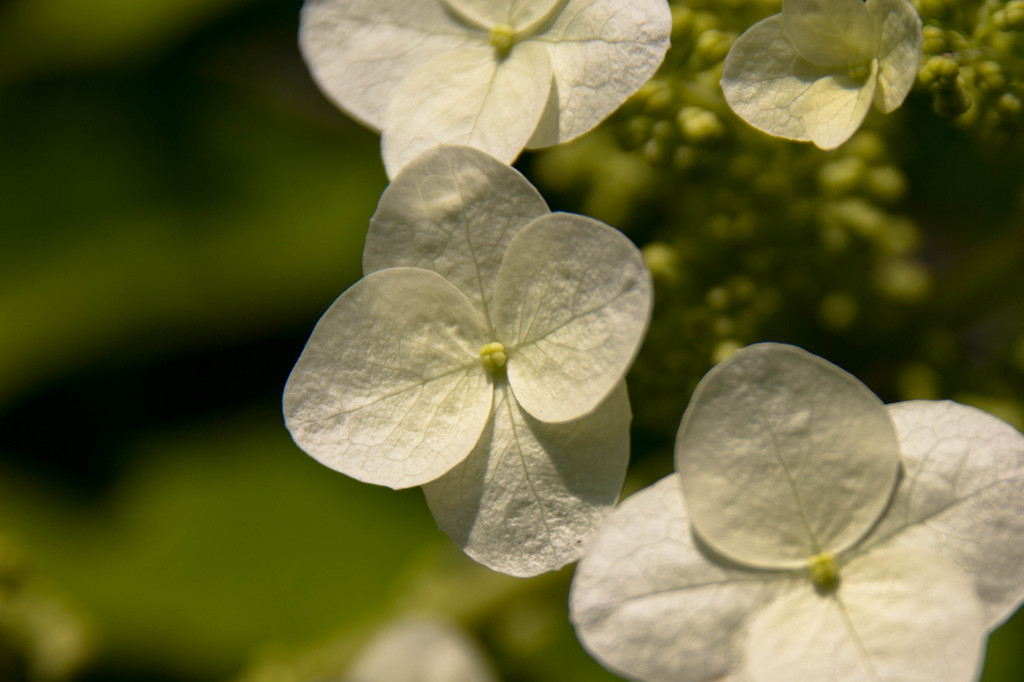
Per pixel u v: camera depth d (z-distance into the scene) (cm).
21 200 36
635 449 33
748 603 25
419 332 26
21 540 35
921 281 30
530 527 25
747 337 29
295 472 36
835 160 29
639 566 25
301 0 37
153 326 36
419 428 26
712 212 29
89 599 35
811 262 30
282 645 34
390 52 28
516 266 26
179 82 37
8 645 31
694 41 28
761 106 26
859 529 25
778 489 25
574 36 27
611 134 29
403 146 27
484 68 27
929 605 25
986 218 33
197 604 35
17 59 37
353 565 35
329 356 26
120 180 36
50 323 35
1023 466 25
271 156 37
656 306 29
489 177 26
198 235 36
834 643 25
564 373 25
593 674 33
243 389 36
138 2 38
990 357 30
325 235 36
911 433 25
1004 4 28
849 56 26
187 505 36
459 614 32
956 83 27
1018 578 25
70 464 36
